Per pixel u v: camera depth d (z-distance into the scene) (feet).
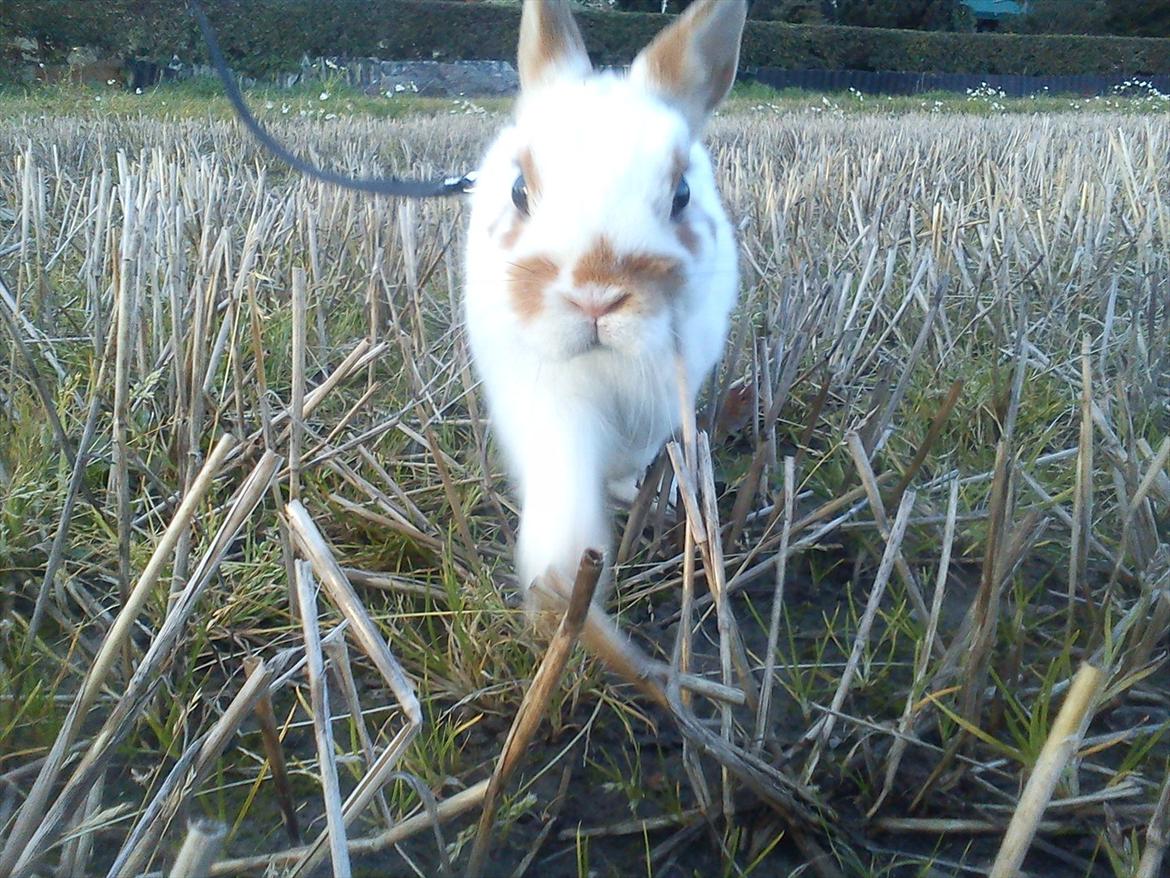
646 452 1.11
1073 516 0.93
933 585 1.06
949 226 1.91
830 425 1.38
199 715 0.86
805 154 3.26
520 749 0.66
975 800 0.78
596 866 0.73
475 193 1.16
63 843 0.67
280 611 0.96
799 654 0.96
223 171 2.85
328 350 1.46
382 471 1.08
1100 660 0.83
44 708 0.83
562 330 0.88
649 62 1.15
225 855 0.72
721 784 0.79
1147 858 0.63
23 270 1.50
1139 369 1.40
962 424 1.33
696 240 0.97
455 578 0.99
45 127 3.77
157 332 1.28
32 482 1.05
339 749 0.82
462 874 0.71
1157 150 3.28
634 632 0.99
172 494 1.08
